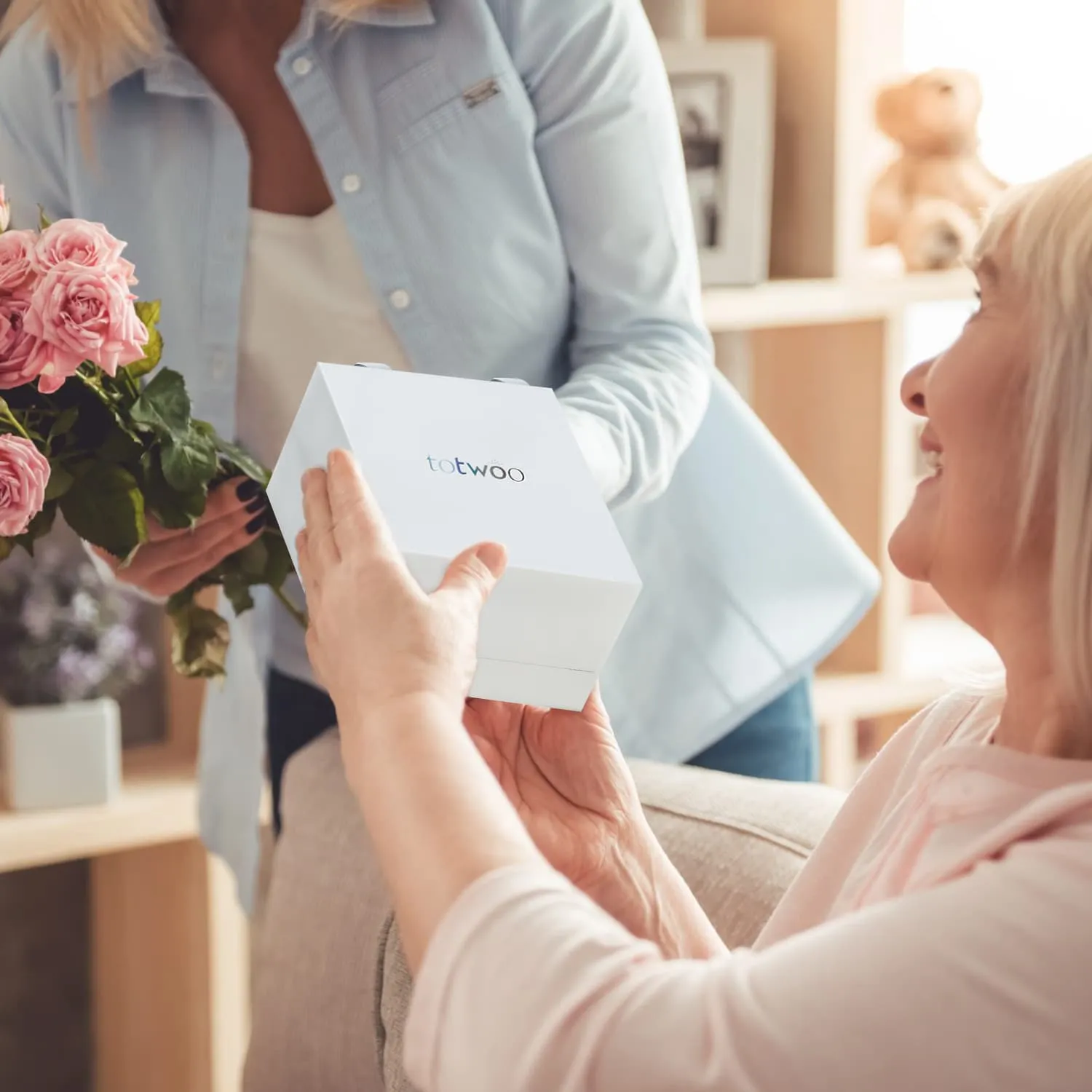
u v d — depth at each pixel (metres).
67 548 2.24
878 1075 0.66
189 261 1.58
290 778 1.53
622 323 1.58
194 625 1.54
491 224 1.53
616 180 1.53
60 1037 2.49
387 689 0.81
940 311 2.89
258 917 2.44
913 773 1.04
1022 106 2.90
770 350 2.65
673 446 1.52
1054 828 0.75
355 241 1.53
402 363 1.58
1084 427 0.77
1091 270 0.78
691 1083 0.68
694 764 1.82
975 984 0.66
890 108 2.58
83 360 1.29
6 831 2.03
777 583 1.77
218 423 1.60
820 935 0.72
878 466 2.53
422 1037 0.74
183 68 1.53
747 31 2.47
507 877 0.74
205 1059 2.26
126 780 2.23
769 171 2.43
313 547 0.88
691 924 1.08
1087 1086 0.65
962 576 0.87
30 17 1.59
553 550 0.96
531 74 1.52
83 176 1.59
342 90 1.51
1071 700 0.80
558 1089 0.71
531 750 1.09
